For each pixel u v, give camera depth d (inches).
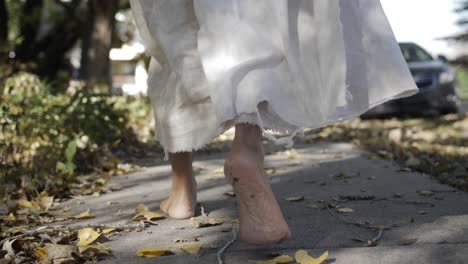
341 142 259.4
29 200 143.0
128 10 489.4
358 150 222.7
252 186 80.6
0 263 84.8
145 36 100.0
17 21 514.6
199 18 82.4
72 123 194.1
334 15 81.3
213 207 123.4
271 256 86.3
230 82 77.5
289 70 81.0
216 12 80.0
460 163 179.0
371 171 165.8
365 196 127.5
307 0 83.3
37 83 273.1
